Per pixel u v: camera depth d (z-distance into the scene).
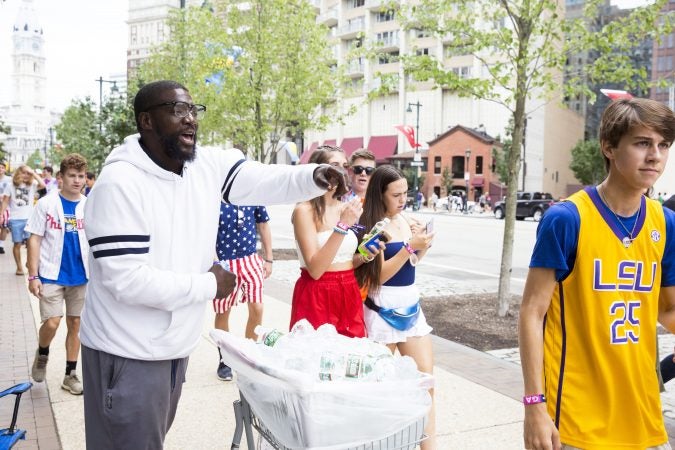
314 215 3.33
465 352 5.93
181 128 2.28
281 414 2.08
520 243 19.00
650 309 2.18
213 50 15.49
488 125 62.12
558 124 68.38
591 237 2.12
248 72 14.83
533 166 62.12
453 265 13.48
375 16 65.44
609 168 2.16
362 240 3.46
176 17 24.33
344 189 2.38
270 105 14.87
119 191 2.20
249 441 2.33
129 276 2.17
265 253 5.74
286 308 7.88
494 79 7.65
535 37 7.73
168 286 2.20
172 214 2.31
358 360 2.16
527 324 2.16
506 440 3.82
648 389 2.18
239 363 2.21
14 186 11.05
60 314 4.75
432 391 3.50
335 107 17.69
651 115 2.02
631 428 2.13
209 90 15.14
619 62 7.47
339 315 3.26
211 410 4.33
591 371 2.13
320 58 15.46
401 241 3.59
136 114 2.33
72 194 4.82
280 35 14.63
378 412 2.02
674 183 30.33
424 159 63.41
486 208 49.56
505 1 7.45
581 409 2.12
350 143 69.88
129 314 2.29
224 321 5.14
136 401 2.30
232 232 4.96
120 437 2.32
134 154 2.29
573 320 2.16
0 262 13.16
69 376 4.71
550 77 7.59
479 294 9.38
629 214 2.16
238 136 15.70
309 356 2.22
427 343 3.60
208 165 2.47
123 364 2.30
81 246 4.79
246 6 15.02
